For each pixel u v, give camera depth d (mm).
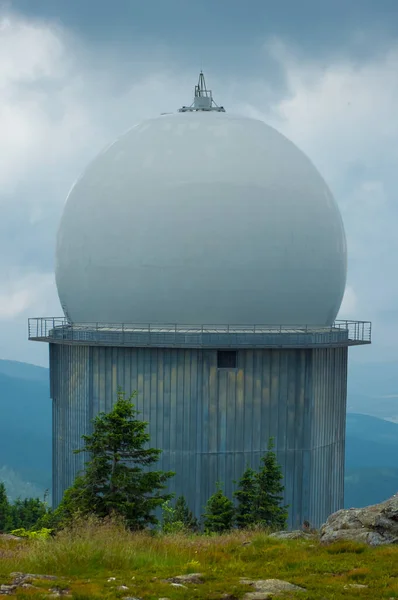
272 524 26156
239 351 34312
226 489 34375
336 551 17562
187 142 35281
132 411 23453
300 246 34719
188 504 34219
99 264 34781
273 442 34812
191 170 34219
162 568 16234
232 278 33469
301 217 35000
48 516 24891
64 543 16922
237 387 34375
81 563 16281
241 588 14562
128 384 34656
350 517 19109
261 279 33781
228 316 33750
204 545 18750
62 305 38500
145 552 17453
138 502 22906
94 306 35219
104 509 22656
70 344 35312
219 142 35250
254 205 34031
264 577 15695
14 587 14414
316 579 15461
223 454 34344
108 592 14203
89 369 35156
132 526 22281
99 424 23250
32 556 16531
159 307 33812
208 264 33312
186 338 33406
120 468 22906
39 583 14602
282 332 34375
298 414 35094
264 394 34656
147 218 33844
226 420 34344
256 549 18188
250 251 33594
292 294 34531
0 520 43281
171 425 34250
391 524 18422
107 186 35281
